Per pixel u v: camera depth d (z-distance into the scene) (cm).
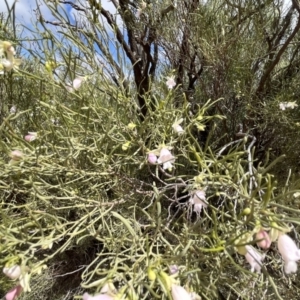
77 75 203
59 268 276
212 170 185
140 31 272
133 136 192
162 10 267
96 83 202
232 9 265
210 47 253
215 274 140
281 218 109
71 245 236
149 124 193
